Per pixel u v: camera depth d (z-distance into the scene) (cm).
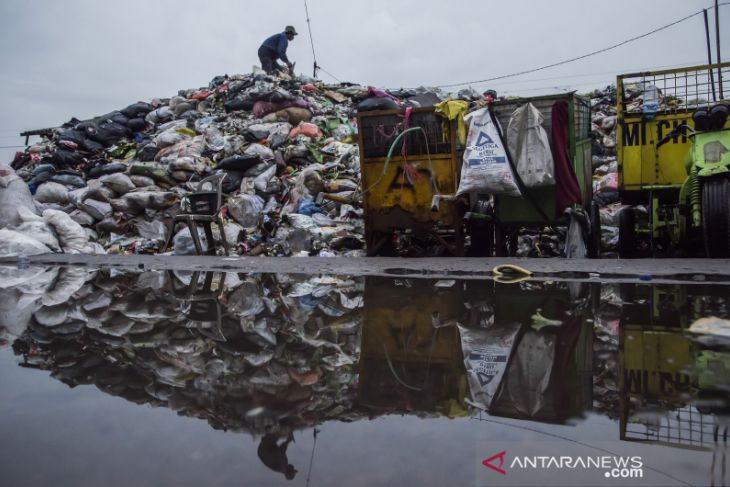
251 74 1488
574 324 238
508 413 127
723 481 90
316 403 136
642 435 112
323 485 89
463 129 623
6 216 744
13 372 168
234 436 113
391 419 123
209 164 991
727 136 516
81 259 630
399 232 688
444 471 94
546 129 590
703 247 595
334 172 932
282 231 797
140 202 888
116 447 107
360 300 325
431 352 193
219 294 362
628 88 1122
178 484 90
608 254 710
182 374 165
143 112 1328
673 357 178
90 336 227
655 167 600
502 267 450
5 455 104
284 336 225
